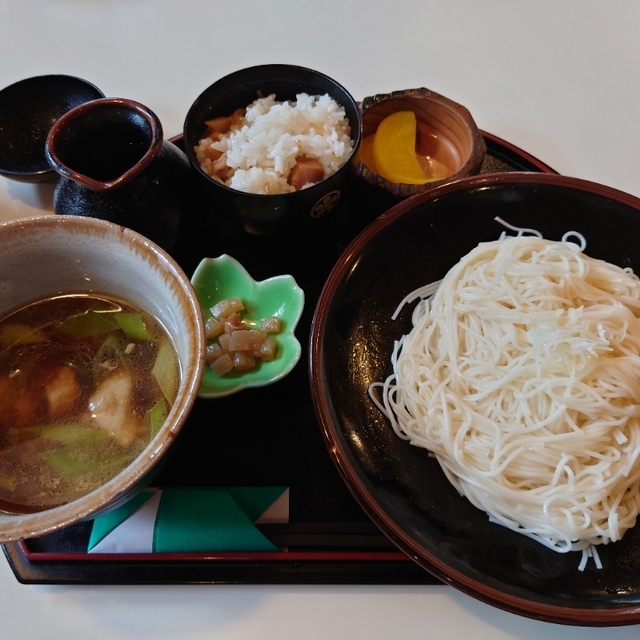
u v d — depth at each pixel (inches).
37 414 13.6
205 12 23.9
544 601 12.7
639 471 15.2
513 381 16.0
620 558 14.3
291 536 14.3
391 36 23.0
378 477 14.6
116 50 22.9
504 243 17.2
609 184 19.5
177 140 19.5
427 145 19.5
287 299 16.8
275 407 15.7
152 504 14.3
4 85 22.1
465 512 15.1
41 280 13.9
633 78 22.0
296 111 17.6
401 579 13.8
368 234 16.1
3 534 10.4
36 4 24.4
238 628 13.5
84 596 13.8
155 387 13.8
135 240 12.8
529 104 21.3
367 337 16.6
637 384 15.3
